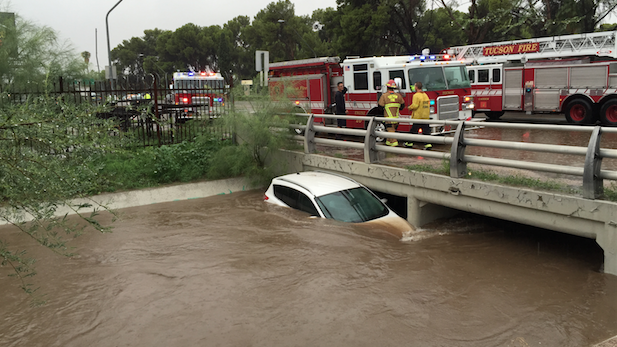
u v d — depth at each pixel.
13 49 12.75
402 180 8.95
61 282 6.35
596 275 6.41
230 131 12.95
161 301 5.76
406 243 7.72
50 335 5.08
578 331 5.05
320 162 10.98
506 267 6.81
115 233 8.36
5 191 3.34
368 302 5.67
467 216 9.53
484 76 19.64
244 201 10.51
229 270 6.57
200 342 4.88
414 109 11.64
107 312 5.53
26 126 3.28
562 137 13.75
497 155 11.02
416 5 39.00
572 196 6.50
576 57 17.12
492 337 4.93
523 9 27.25
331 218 8.30
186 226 8.66
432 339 4.89
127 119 11.77
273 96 12.38
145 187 11.13
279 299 5.74
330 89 15.85
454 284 6.21
